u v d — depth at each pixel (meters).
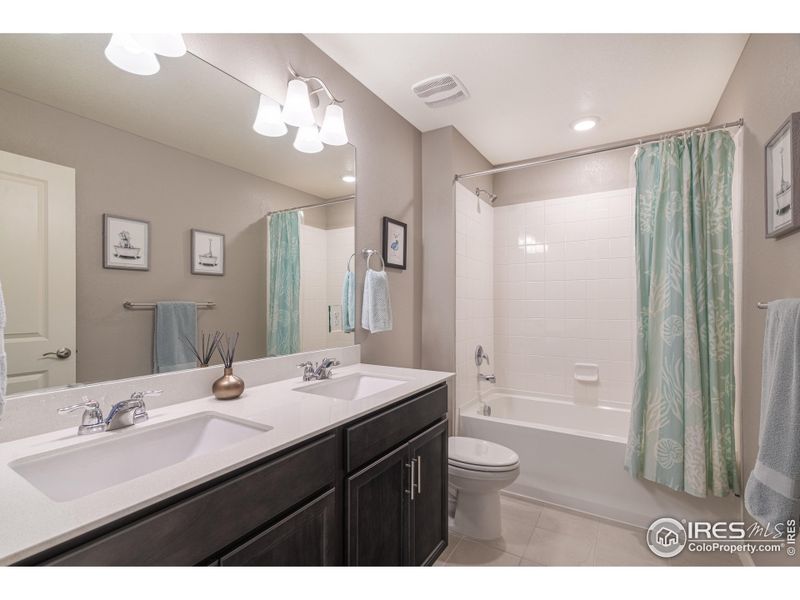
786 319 1.04
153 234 1.25
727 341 1.92
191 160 1.35
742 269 1.80
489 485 1.86
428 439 1.60
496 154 3.08
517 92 2.17
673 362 1.94
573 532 1.98
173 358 1.29
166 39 1.11
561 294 3.03
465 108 2.35
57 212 1.04
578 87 2.11
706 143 1.98
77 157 1.08
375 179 2.20
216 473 0.78
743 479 1.80
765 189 1.45
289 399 1.34
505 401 3.10
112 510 0.64
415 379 1.71
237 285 1.50
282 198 1.67
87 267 1.10
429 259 2.63
